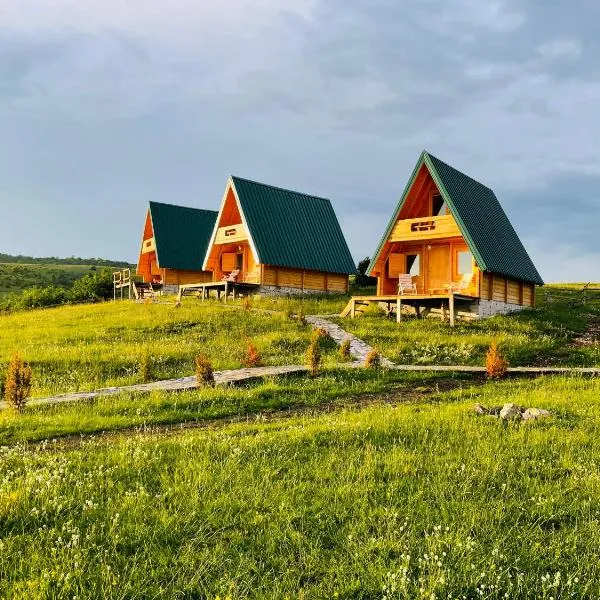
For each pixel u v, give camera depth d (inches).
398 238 1286.9
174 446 421.7
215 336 1075.3
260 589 230.2
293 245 1705.2
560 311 1371.8
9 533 272.4
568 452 395.5
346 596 227.8
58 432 521.0
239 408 606.2
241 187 1696.6
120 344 1012.5
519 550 261.6
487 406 567.5
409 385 727.1
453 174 1326.3
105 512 299.3
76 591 223.6
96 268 5821.9
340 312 1390.3
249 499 314.7
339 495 320.5
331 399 653.9
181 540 270.8
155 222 2090.3
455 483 339.9
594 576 241.1
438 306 1280.8
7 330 1293.1
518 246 1448.1
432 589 222.5
